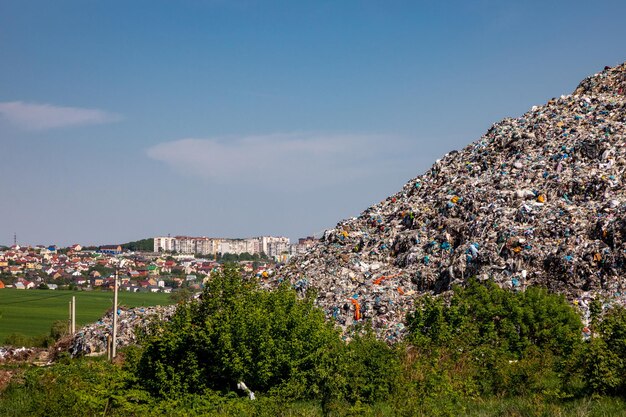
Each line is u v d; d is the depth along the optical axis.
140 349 26.64
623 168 39.72
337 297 39.31
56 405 24.69
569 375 23.14
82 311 126.06
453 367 25.03
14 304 138.12
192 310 26.09
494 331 27.66
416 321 28.69
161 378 24.75
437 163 52.06
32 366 40.03
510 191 41.50
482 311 28.45
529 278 35.31
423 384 23.23
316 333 25.44
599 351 22.33
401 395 22.64
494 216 39.78
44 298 150.12
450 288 37.16
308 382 24.97
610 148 41.53
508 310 28.47
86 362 37.44
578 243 35.59
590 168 41.06
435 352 25.75
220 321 24.86
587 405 20.67
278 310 25.66
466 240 39.91
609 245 34.81
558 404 21.59
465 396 23.11
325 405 23.20
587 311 32.12
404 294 38.06
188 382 24.77
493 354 25.34
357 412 22.31
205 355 25.16
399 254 42.47
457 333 27.75
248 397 24.14
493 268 36.44
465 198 42.91
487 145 49.62
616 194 37.84
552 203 39.34
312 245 49.47
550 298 28.75
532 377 23.67
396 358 25.22
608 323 23.45
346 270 41.84
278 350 24.77
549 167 42.62
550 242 36.59
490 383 24.11
